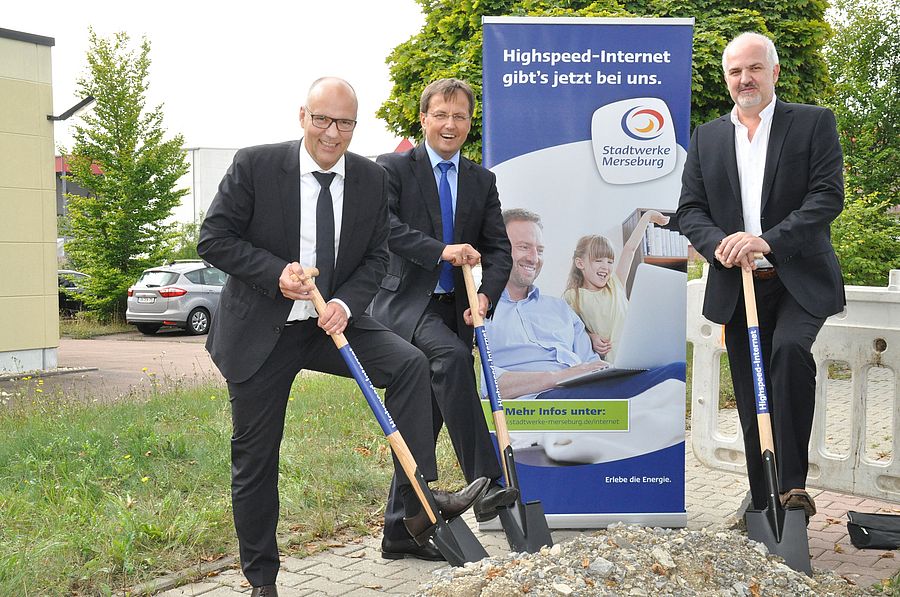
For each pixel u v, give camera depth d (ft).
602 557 10.85
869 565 14.48
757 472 14.57
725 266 13.70
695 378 19.40
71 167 73.77
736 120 14.33
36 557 13.84
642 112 15.55
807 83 39.14
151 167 73.72
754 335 12.80
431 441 12.17
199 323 66.23
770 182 13.83
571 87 15.52
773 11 37.68
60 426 23.20
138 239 74.13
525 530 12.28
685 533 11.82
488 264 14.38
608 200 15.75
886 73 64.03
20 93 41.04
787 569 11.21
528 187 15.72
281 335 12.20
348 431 24.00
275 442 12.23
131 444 20.86
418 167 14.29
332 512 17.13
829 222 13.53
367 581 13.84
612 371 16.06
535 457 16.19
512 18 15.40
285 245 12.08
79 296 73.92
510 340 16.02
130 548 14.40
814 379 13.37
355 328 12.58
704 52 35.19
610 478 16.24
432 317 13.96
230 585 13.65
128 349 55.88
